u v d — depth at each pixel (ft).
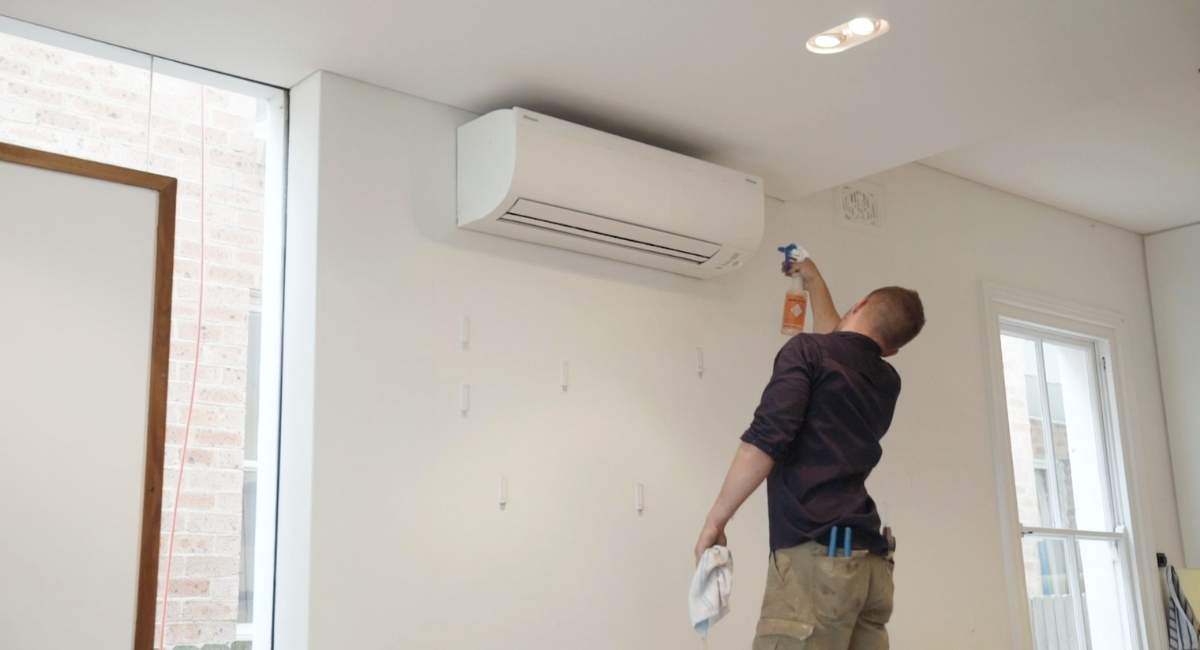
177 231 10.81
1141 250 19.72
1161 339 19.49
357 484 10.18
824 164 13.43
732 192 12.54
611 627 11.78
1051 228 18.34
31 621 8.54
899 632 14.43
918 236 16.19
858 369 9.02
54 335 9.02
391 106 11.16
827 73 11.09
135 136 10.62
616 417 12.28
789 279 14.52
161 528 10.22
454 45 10.34
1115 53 10.91
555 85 11.23
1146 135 15.42
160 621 10.07
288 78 10.90
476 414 11.12
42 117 10.06
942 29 10.29
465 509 10.86
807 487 8.73
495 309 11.50
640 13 9.84
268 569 10.27
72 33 9.83
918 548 14.97
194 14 9.61
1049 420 17.75
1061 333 18.26
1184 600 17.67
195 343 10.73
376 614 10.07
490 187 11.00
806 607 8.57
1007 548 16.14
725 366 13.53
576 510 11.72
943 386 15.96
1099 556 17.76
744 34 10.27
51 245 9.12
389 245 10.85
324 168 10.57
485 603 10.82
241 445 10.85
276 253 10.82
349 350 10.37
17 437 8.71
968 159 16.28
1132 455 18.33
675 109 11.85
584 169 11.19
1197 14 10.23
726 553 8.66
